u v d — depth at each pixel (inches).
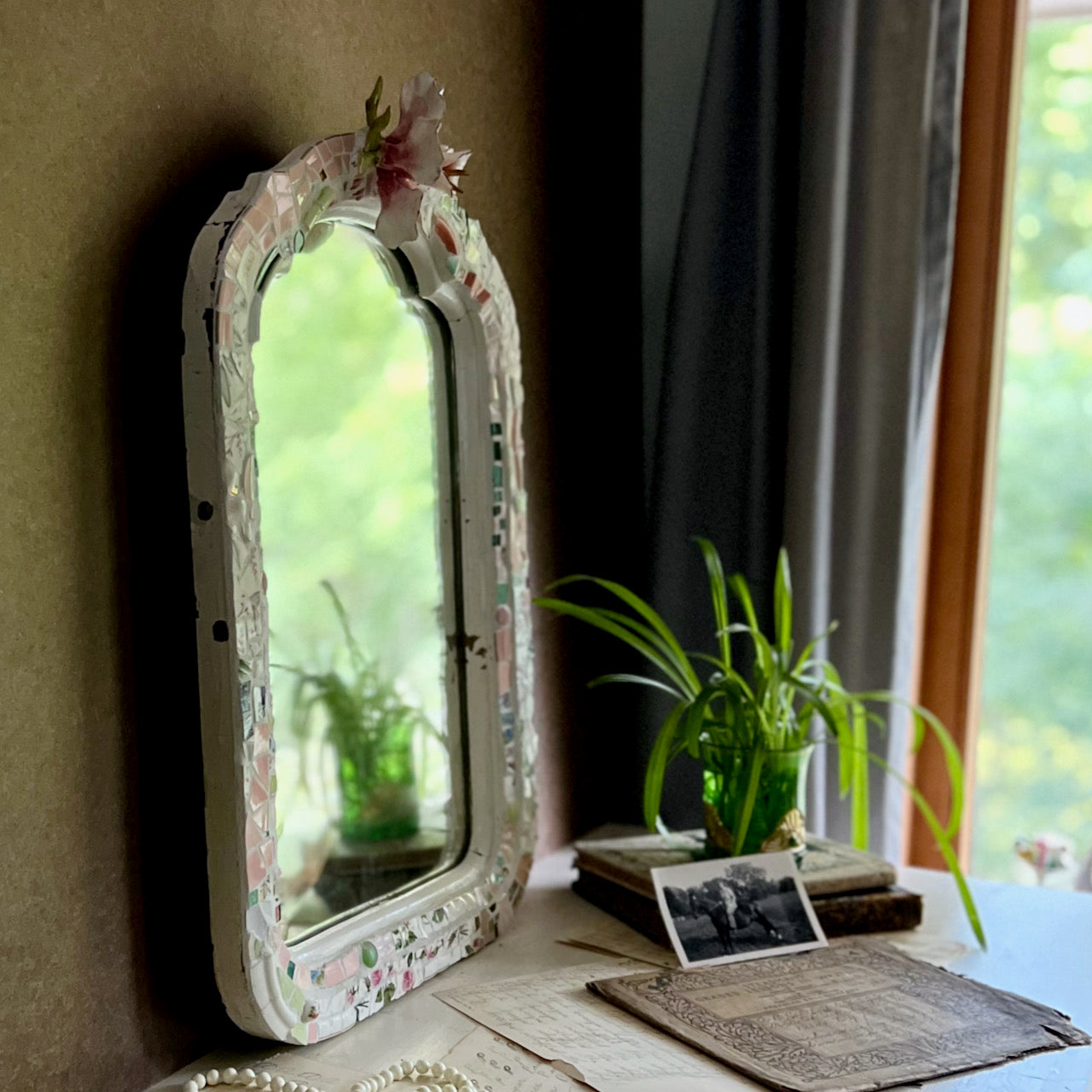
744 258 53.7
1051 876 67.3
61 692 29.5
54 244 28.7
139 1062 32.3
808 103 50.8
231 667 31.2
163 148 31.9
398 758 44.5
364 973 35.9
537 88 50.3
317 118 38.1
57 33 28.5
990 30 57.1
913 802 63.4
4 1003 28.3
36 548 28.7
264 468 45.1
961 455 60.5
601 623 44.6
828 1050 33.0
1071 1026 34.9
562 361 53.2
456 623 43.9
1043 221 106.2
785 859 42.5
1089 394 106.2
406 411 44.6
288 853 43.6
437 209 38.4
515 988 38.0
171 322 32.6
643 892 42.0
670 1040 34.1
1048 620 108.3
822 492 52.7
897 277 52.4
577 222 54.1
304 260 43.2
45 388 28.7
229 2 33.9
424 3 42.9
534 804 45.3
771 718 43.6
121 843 31.6
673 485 55.2
